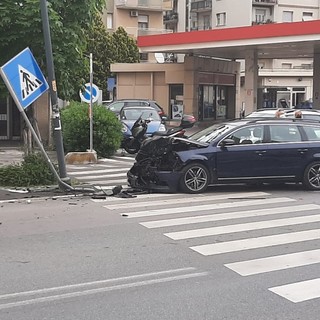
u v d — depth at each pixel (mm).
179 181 11469
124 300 5148
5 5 11688
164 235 7758
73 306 4996
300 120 12328
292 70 53906
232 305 5023
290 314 4809
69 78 13320
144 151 11758
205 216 9109
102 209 9781
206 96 39375
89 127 18453
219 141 11656
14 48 12250
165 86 38781
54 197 10977
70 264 6324
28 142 12914
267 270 6117
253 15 58031
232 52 36625
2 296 5262
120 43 46156
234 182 11703
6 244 7266
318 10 61094
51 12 11680
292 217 9086
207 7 61375
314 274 5973
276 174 11828
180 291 5402
